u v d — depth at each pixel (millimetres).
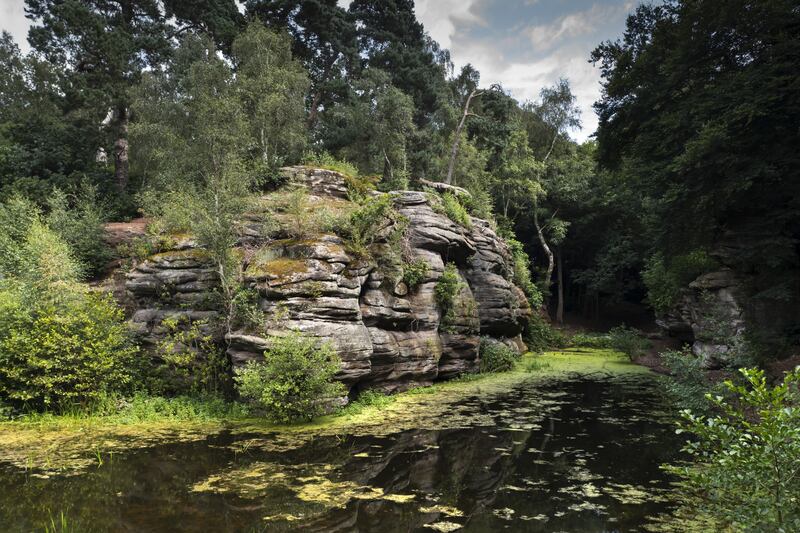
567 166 44125
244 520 6238
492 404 13945
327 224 14531
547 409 13383
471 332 19312
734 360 13312
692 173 14570
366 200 17562
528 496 7188
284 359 10984
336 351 12148
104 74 25797
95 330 11891
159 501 6809
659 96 17234
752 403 4586
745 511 4605
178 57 25281
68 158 24953
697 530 6016
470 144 39344
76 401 11688
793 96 12477
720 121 13820
